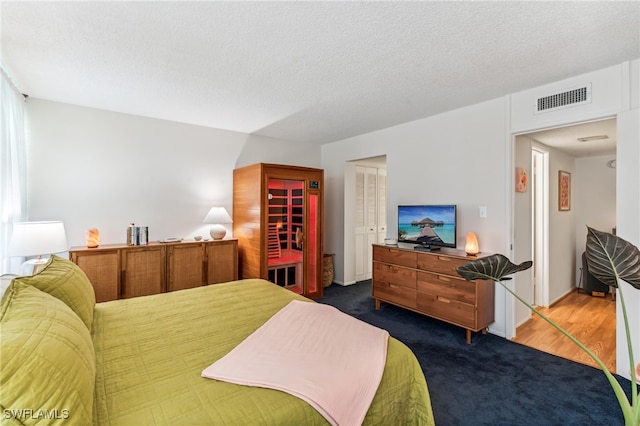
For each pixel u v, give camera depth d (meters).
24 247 2.48
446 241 3.33
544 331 3.24
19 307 1.15
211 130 4.33
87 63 2.41
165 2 1.68
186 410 1.03
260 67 2.47
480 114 3.28
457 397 2.09
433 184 3.73
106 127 3.58
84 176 3.46
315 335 1.59
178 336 1.62
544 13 1.76
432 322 3.49
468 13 1.76
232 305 2.12
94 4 1.70
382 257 3.82
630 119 2.29
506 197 3.09
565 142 3.83
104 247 3.28
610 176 4.62
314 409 1.09
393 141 4.23
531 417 1.89
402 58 2.31
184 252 3.70
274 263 4.16
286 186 4.40
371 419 1.24
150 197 3.88
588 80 2.54
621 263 1.18
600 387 2.21
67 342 1.02
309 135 4.80
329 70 2.51
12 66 2.46
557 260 4.29
